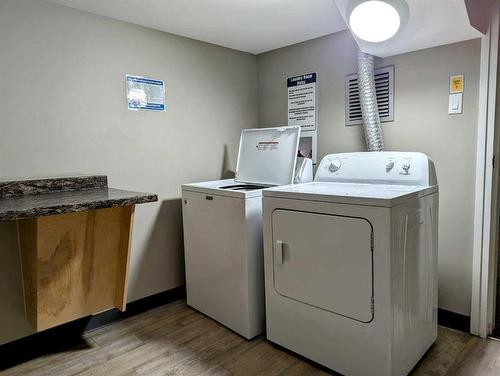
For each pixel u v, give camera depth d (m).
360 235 1.60
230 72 2.97
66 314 1.91
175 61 2.60
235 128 3.05
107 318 2.35
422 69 2.18
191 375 1.82
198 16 2.25
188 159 2.73
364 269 1.60
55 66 2.04
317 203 1.74
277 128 2.58
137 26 2.39
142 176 2.47
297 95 2.88
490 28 1.90
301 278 1.85
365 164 2.17
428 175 1.92
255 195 2.09
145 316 2.47
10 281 1.95
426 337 1.92
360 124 2.50
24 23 1.92
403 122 2.29
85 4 2.05
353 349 1.69
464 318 2.13
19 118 1.93
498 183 2.03
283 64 2.96
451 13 1.68
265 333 2.21
